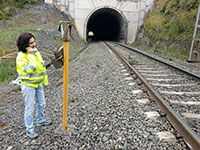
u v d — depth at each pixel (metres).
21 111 4.01
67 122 3.28
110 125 3.04
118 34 27.72
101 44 20.33
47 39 12.52
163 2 18.47
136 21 22.69
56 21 19.38
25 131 3.11
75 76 6.70
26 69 2.55
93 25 33.84
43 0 21.23
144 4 22.30
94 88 5.10
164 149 2.41
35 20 17.75
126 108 3.64
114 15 25.53
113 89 4.84
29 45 2.51
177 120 2.83
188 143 2.42
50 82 6.11
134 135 2.74
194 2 12.30
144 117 3.24
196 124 2.99
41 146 2.65
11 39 10.55
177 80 5.66
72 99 4.27
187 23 11.81
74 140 2.73
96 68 7.70
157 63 8.53
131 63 8.27
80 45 16.86
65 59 2.69
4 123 3.44
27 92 2.73
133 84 5.12
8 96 4.92
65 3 21.53
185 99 4.09
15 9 18.02
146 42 17.84
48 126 3.24
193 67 7.96
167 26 14.39
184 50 10.84
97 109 3.71
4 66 7.39
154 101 3.88
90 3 21.64
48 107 4.10
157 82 5.44
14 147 2.68
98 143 2.61
